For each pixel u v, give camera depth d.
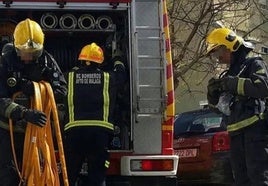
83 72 5.93
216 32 5.83
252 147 5.50
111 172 6.22
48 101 5.27
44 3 6.19
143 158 6.10
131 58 6.20
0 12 6.36
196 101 19.64
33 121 5.01
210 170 9.82
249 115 5.52
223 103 5.69
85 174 6.26
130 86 6.17
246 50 5.73
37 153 5.13
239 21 17.22
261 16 17.64
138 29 6.22
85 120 5.84
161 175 6.14
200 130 10.30
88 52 5.98
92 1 6.26
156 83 6.17
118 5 6.29
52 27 6.41
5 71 5.27
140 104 6.10
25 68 5.34
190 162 10.23
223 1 15.73
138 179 6.23
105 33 6.62
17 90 5.30
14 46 5.32
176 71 14.81
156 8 6.29
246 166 5.61
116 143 6.30
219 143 9.80
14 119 5.09
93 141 5.88
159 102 6.14
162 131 6.18
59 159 5.61
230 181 9.42
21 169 5.31
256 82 5.37
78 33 6.61
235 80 5.45
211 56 6.04
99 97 5.88
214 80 5.80
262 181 5.46
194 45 15.93
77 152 5.93
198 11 15.71
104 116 5.88
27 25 5.26
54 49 6.83
